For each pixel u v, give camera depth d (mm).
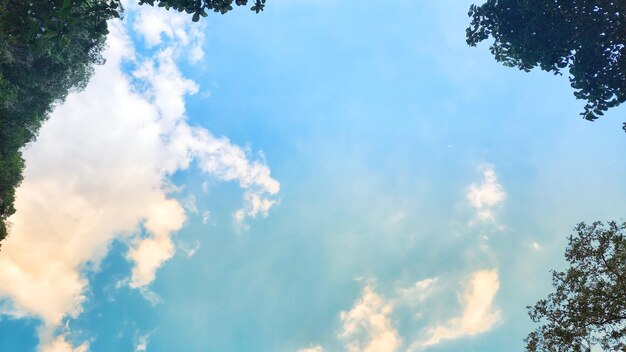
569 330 15719
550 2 20969
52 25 19656
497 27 24703
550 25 22109
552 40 22266
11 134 30109
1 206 28672
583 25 20781
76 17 19969
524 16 23250
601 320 15555
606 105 21641
